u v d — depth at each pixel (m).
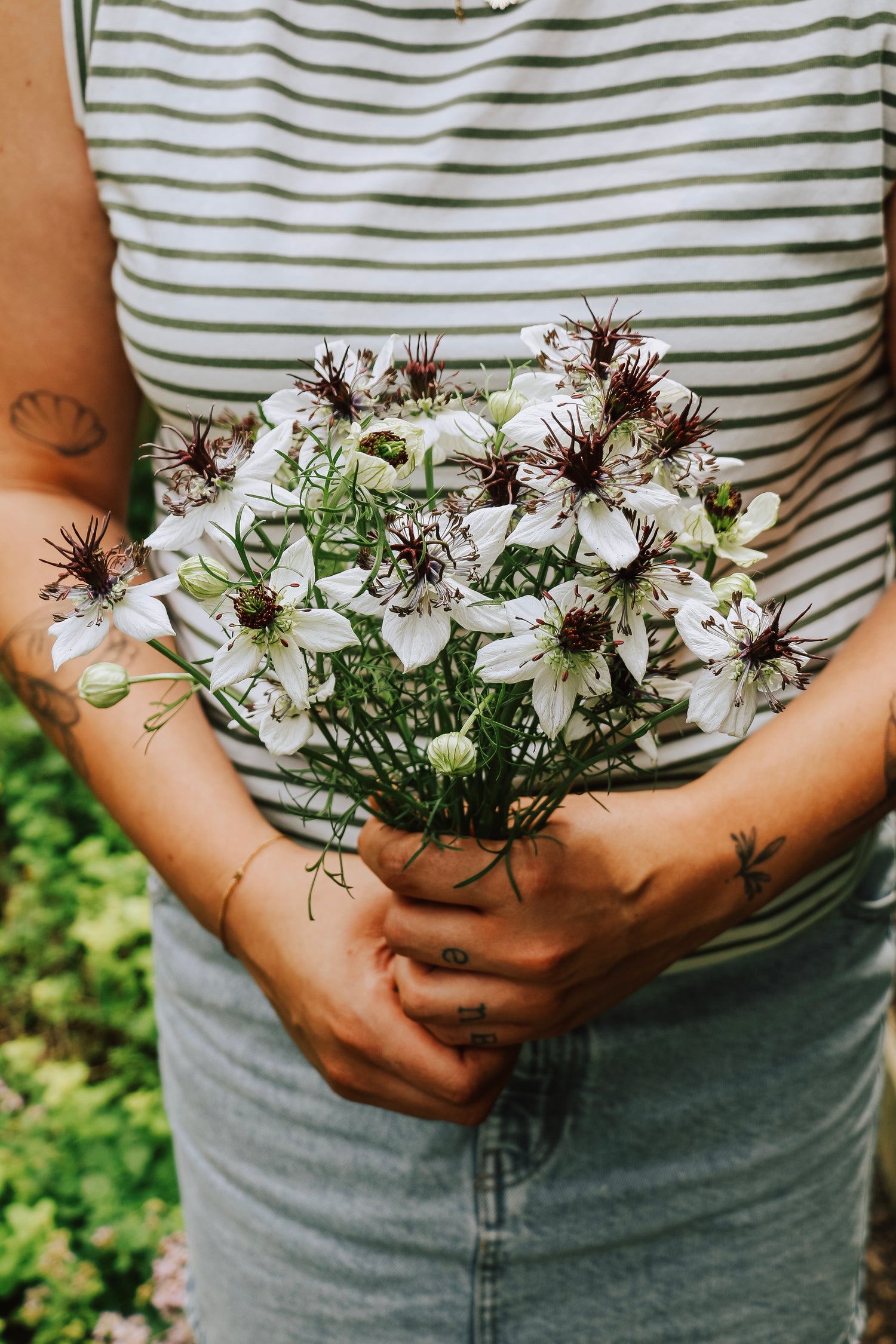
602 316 0.83
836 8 0.81
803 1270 0.98
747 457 0.85
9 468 0.95
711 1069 0.92
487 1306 0.93
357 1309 0.95
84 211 0.91
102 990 1.92
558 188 0.85
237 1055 0.95
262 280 0.85
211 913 0.87
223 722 0.94
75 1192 1.62
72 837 2.19
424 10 0.86
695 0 0.82
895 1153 1.78
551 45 0.83
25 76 0.88
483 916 0.77
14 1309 1.60
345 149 0.87
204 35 0.86
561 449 0.65
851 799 0.81
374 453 0.69
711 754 0.87
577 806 0.79
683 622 0.67
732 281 0.83
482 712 0.70
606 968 0.79
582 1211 0.92
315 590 0.67
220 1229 1.00
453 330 0.84
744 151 0.82
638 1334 0.95
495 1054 0.82
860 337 0.84
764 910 0.90
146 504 2.44
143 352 0.88
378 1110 0.91
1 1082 1.76
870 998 0.97
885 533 0.93
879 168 0.83
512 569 0.70
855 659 0.85
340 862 0.77
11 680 0.92
